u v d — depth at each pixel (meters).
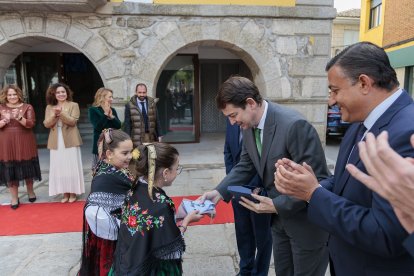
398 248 0.88
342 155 1.20
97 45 5.79
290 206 1.49
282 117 1.58
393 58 12.13
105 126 3.94
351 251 1.12
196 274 2.55
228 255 2.83
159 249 1.43
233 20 5.93
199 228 3.34
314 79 6.20
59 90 3.98
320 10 5.96
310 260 1.67
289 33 6.04
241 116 1.59
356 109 1.05
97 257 1.85
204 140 8.59
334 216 1.01
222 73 9.74
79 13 5.66
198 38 5.94
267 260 2.34
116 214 1.78
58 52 7.79
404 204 0.66
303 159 1.53
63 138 4.02
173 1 5.79
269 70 6.11
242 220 2.34
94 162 3.95
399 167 0.64
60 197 4.40
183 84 7.96
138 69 5.90
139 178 1.54
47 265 2.73
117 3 5.66
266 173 1.69
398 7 11.73
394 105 1.01
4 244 3.09
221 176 5.41
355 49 1.03
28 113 3.99
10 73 7.71
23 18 5.60
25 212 3.87
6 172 3.86
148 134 4.66
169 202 1.49
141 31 5.82
